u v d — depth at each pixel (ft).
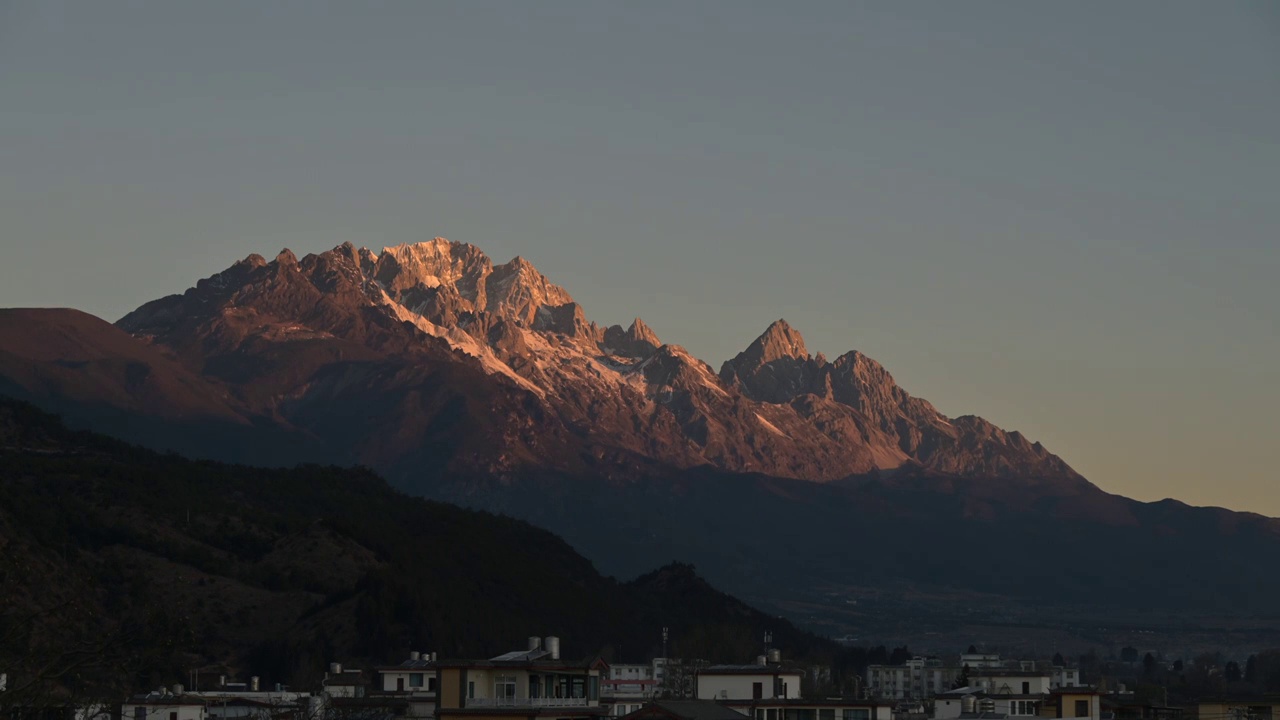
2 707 314.35
